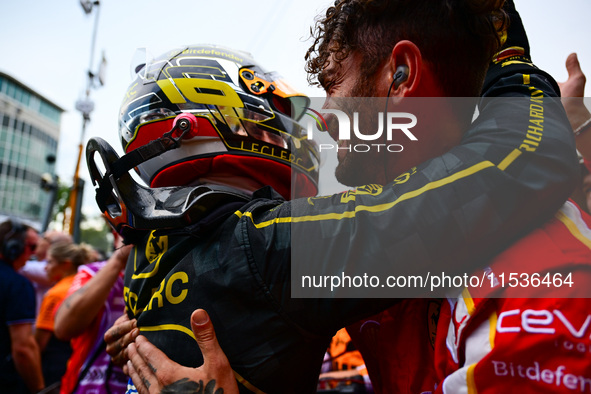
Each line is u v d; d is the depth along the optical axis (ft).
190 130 2.27
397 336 2.18
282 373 1.85
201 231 1.95
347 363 4.39
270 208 2.02
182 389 1.81
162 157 2.39
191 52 2.58
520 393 1.51
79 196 21.44
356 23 2.17
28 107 110.22
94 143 2.19
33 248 8.08
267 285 1.80
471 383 1.60
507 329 1.57
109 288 5.04
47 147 117.39
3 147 104.12
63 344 7.89
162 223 1.97
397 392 2.14
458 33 2.02
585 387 1.44
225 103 2.36
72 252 8.93
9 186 104.83
